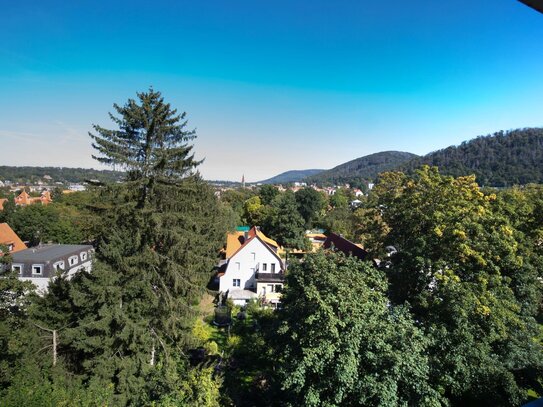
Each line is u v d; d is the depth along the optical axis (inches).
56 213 1991.9
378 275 605.9
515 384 572.7
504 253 713.0
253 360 772.0
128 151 660.7
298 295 582.6
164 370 619.2
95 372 597.6
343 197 3592.5
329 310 473.7
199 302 1147.9
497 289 671.8
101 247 641.0
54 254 1347.2
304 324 507.8
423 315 663.1
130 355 660.7
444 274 682.2
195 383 481.7
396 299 777.6
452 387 573.6
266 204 2874.0
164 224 661.3
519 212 930.7
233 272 1300.4
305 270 603.8
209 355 785.6
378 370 462.9
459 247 692.7
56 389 519.5
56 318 646.5
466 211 778.8
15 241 1590.8
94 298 621.9
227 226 1769.2
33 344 589.3
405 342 482.0
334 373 462.0
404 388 478.0
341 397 452.1
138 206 668.1
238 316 1061.8
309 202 2512.3
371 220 1116.5
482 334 613.9
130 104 661.9
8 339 533.3
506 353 622.5
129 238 646.5
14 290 587.8
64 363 617.3
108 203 644.7
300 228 1824.6
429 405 452.4
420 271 733.9
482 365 569.3
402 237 914.7
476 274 681.0
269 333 593.6
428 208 857.5
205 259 778.2
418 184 959.0
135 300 652.1
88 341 591.8
